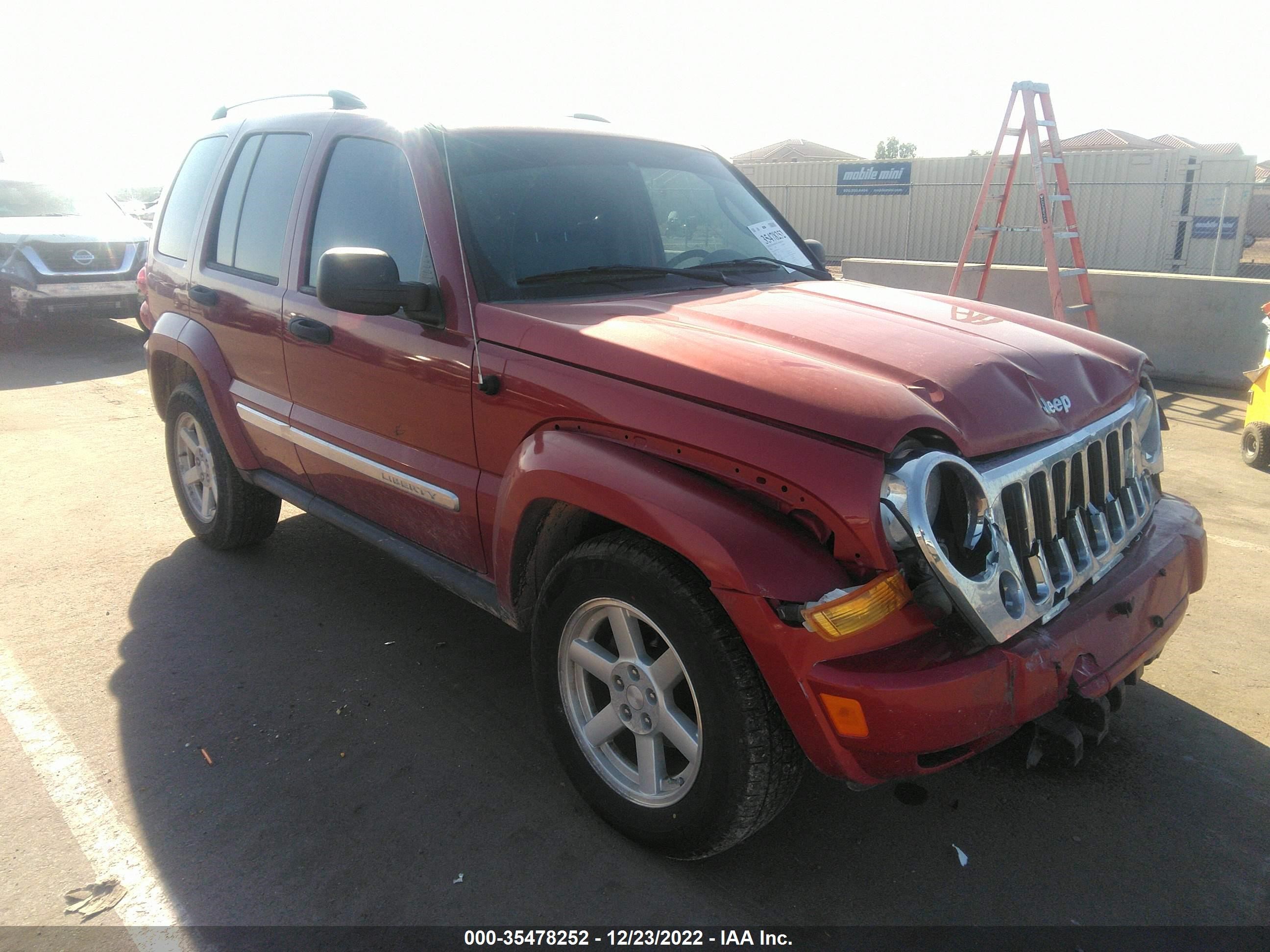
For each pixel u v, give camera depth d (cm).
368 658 369
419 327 303
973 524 218
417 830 271
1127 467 284
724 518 218
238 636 385
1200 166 1966
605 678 260
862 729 206
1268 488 590
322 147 362
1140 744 315
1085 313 884
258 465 420
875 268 1083
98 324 1286
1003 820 279
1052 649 224
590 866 258
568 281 307
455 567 320
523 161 331
